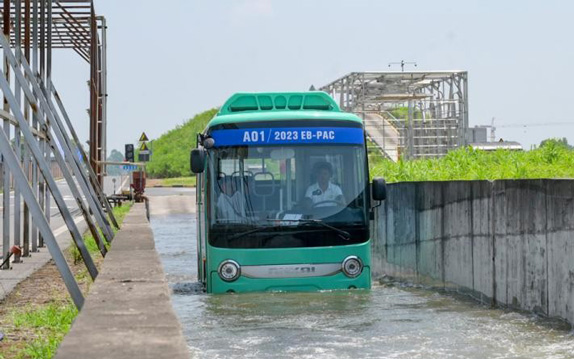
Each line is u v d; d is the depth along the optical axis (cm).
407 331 1139
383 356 987
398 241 1906
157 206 5019
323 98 1538
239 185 1431
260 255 1418
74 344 546
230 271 1413
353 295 1410
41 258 1864
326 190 1445
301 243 1424
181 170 12375
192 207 4903
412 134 3644
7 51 1694
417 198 1766
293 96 1526
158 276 990
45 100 1906
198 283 1716
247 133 1443
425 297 1491
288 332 1120
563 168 1825
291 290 1424
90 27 3156
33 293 1308
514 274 1326
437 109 3759
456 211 1554
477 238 1462
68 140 2164
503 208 1364
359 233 1444
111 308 722
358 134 1470
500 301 1371
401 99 3678
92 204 2083
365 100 3725
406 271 1844
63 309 1098
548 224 1214
